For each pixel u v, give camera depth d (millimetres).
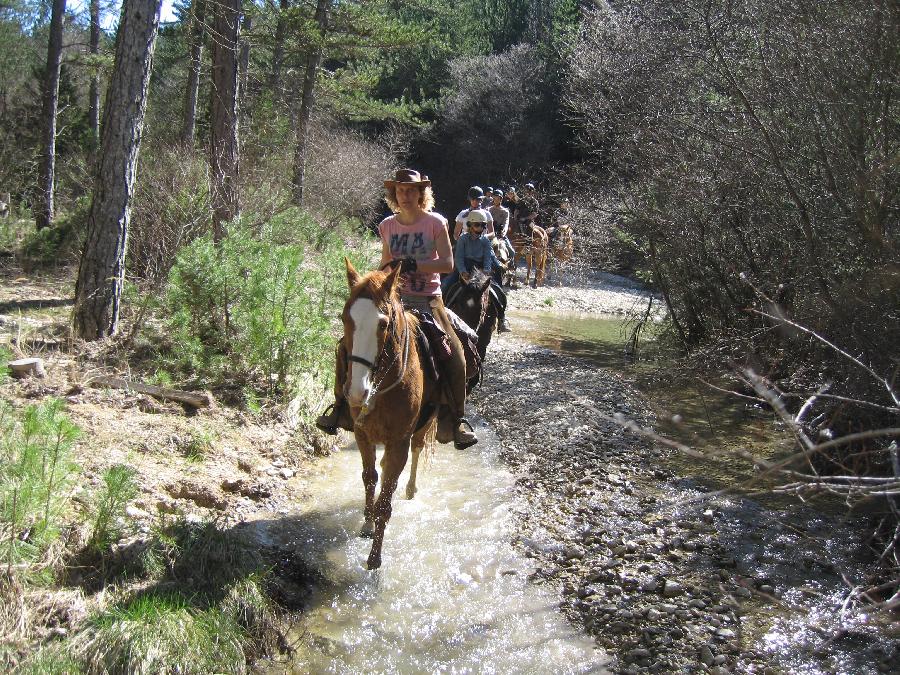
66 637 3824
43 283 11211
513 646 4477
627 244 12672
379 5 24000
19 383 6461
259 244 8828
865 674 4195
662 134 9742
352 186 21578
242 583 4582
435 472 7262
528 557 5543
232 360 8133
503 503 6504
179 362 7707
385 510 5141
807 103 7074
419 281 5699
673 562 5484
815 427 6523
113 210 8109
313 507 6168
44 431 4574
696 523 6086
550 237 22594
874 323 5953
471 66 39250
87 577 4355
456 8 44375
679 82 9555
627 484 6926
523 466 7438
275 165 15398
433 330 5562
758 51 7891
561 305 19469
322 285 9531
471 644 4484
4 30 21938
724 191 8734
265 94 21109
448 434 5848
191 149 11977
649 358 12750
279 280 7898
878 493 3297
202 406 7117
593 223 13359
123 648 3738
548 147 35844
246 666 4121
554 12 39031
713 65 8375
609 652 4445
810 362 6949
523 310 18359
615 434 8438
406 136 34625
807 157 7301
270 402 7637
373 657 4340
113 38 27938
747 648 4445
